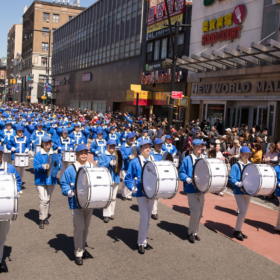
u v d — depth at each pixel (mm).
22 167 9773
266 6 17172
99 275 4969
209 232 7125
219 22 20266
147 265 5391
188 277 5047
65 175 5426
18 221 7211
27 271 4992
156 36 28750
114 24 38875
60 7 80500
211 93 21547
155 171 5656
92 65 45406
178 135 13695
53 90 64188
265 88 17391
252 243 6621
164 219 7887
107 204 5129
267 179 6500
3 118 16516
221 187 6238
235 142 11109
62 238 6367
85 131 14984
